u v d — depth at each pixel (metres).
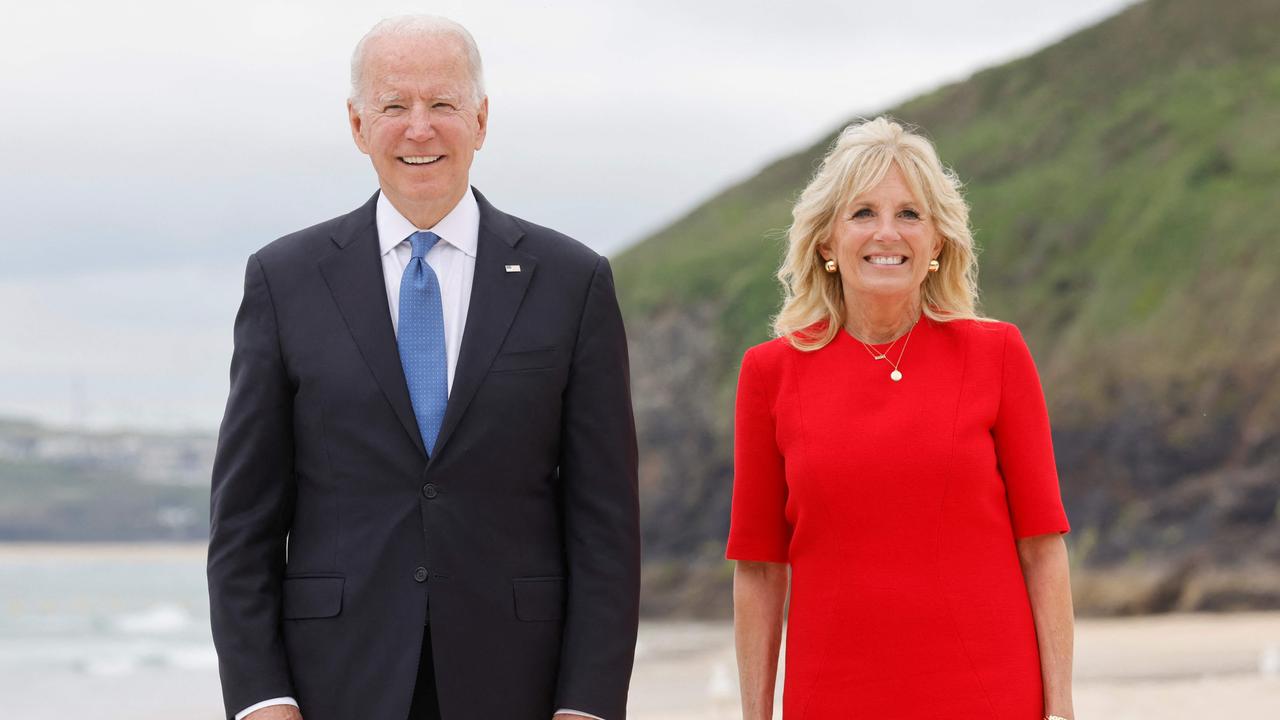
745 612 5.03
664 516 55.66
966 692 4.57
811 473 4.77
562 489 4.75
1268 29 63.12
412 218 4.68
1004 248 54.62
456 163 4.58
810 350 4.94
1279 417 40.53
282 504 4.64
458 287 4.68
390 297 4.66
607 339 4.75
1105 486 42.88
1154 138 57.62
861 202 4.78
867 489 4.69
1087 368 45.47
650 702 26.58
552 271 4.74
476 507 4.52
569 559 4.69
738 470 5.03
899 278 4.76
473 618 4.48
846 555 4.71
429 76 4.51
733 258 65.19
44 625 68.44
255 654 4.46
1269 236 46.50
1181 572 38.44
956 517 4.66
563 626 4.65
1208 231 48.22
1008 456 4.76
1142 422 43.00
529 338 4.62
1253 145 53.09
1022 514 4.72
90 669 45.69
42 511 171.50
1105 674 23.88
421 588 4.45
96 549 171.88
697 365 60.16
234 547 4.54
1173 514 40.53
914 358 4.84
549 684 4.61
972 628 4.61
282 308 4.65
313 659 4.48
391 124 4.51
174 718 31.81
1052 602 4.70
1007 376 4.79
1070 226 53.81
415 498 4.48
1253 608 36.69
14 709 35.12
